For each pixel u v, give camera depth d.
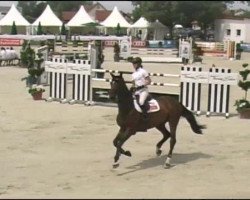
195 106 18.78
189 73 18.77
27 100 21.80
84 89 20.94
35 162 12.02
